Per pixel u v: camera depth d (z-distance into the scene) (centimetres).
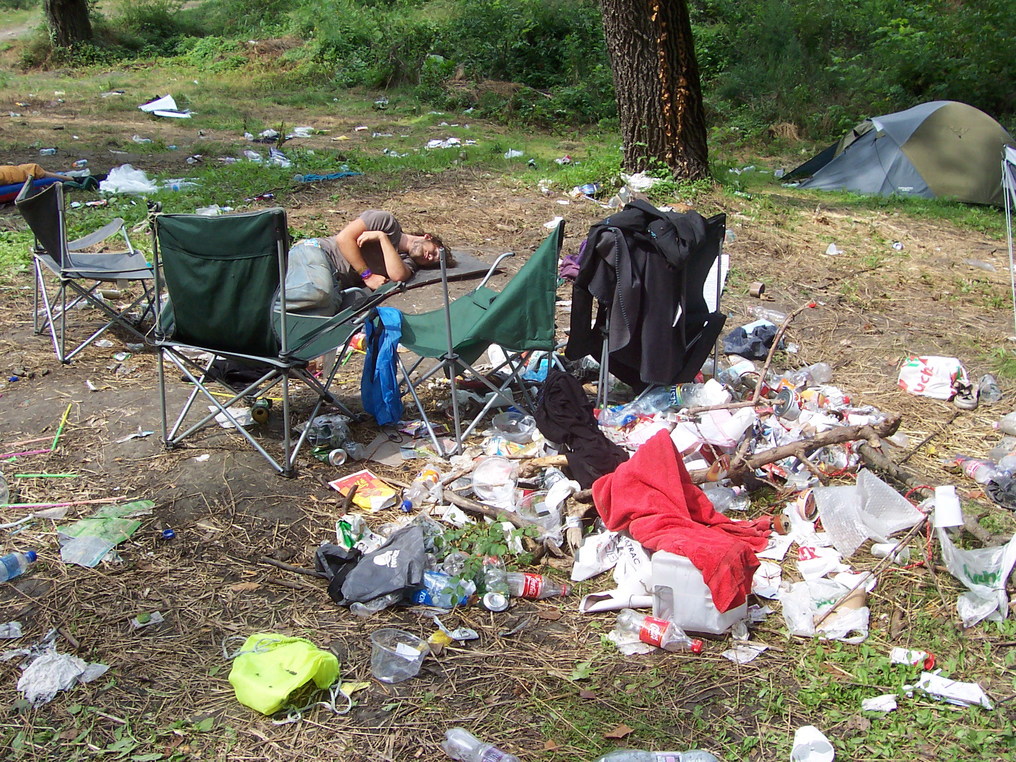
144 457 423
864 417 469
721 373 525
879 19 1873
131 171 998
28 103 1611
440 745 271
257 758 264
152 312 579
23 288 647
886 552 361
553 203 948
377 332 438
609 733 276
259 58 2191
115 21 2502
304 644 295
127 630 315
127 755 263
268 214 372
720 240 468
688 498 366
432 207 917
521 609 336
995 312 695
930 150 1160
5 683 289
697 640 318
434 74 1850
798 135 1647
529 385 502
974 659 311
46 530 368
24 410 466
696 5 2158
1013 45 1623
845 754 270
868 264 808
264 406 455
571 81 1848
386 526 378
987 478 418
